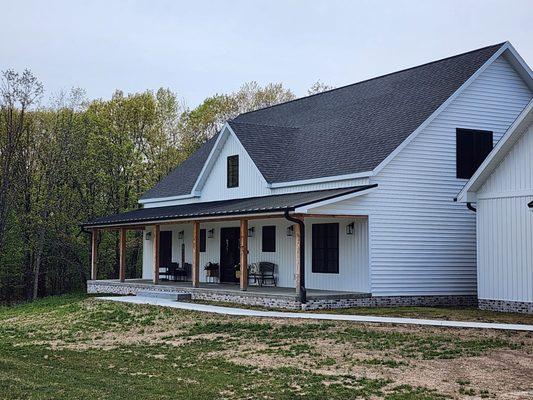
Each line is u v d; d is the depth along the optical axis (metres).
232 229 29.05
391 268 22.22
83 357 15.36
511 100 24.59
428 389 11.33
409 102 24.81
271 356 14.55
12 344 17.86
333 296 21.23
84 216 42.84
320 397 11.01
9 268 41.69
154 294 27.03
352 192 21.41
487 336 15.28
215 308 21.80
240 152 27.52
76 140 42.25
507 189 20.16
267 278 26.20
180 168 35.94
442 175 23.14
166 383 12.28
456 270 23.25
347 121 26.55
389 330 16.47
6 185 34.97
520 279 19.70
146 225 30.58
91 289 33.31
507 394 10.89
